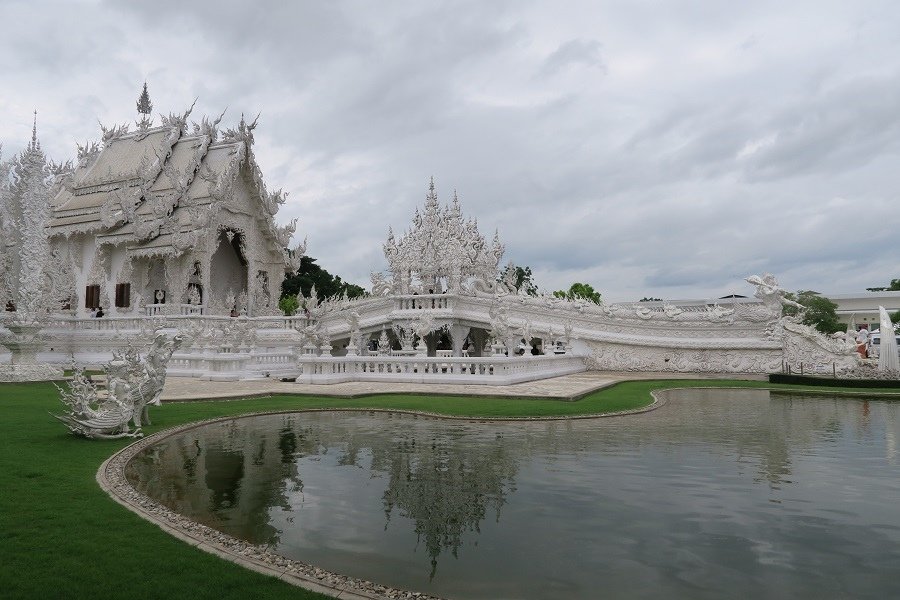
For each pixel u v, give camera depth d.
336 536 6.46
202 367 25.12
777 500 7.74
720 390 22.38
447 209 36.59
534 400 17.81
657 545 6.18
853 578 5.40
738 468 9.47
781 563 5.75
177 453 10.65
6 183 31.56
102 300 38.88
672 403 18.20
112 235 39.53
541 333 32.66
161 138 45.16
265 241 43.16
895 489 8.24
